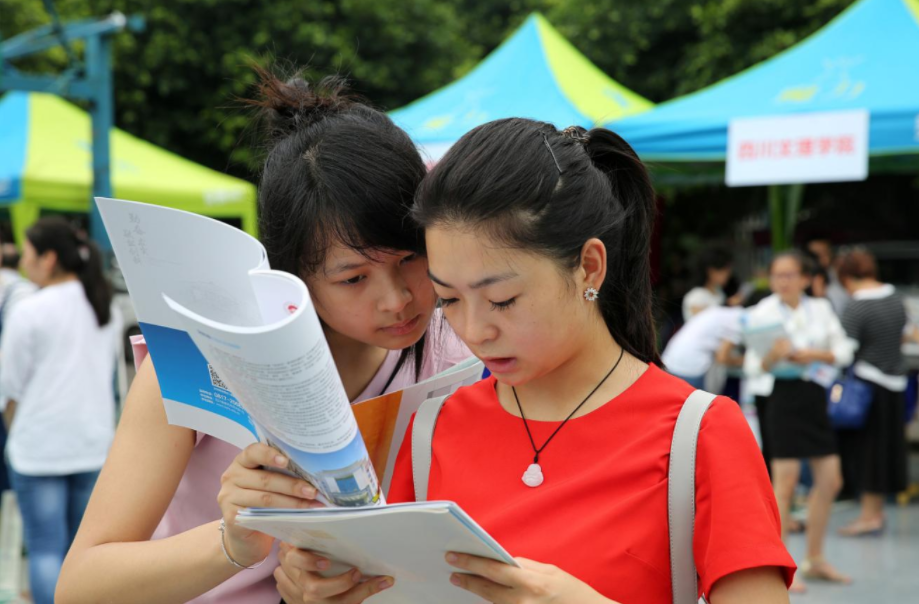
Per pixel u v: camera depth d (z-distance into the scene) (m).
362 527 1.13
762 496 1.27
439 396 1.56
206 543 1.35
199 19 11.72
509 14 15.20
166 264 1.27
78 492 4.25
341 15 12.36
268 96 1.63
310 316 1.07
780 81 5.34
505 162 1.24
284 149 1.49
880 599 4.75
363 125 1.47
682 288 13.23
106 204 1.26
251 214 7.52
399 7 12.49
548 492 1.33
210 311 1.28
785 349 5.03
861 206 13.02
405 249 1.43
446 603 1.32
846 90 5.02
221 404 1.34
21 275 6.59
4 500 5.56
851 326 6.04
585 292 1.31
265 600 1.58
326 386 1.11
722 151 5.20
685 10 12.26
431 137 6.07
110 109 6.19
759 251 13.04
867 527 6.07
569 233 1.25
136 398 1.48
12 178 6.55
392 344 1.51
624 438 1.33
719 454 1.27
